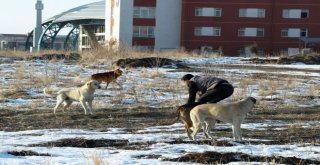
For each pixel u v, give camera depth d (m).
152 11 76.12
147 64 35.31
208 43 76.62
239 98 19.22
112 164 8.75
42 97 20.02
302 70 36.00
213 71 31.95
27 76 26.67
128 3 75.50
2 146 10.46
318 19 77.19
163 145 10.72
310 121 14.81
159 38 76.25
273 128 13.44
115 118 15.51
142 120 15.12
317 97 20.55
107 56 40.78
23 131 13.01
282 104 18.66
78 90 16.09
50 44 114.12
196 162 9.32
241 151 10.00
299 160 9.44
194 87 11.75
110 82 23.16
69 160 9.05
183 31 76.19
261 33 77.00
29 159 9.20
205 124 11.58
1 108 17.47
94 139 11.39
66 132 12.73
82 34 105.88
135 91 20.98
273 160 9.06
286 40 77.38
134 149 10.48
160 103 18.62
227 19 76.56
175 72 31.08
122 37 75.62
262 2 76.69
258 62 45.00
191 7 76.19
